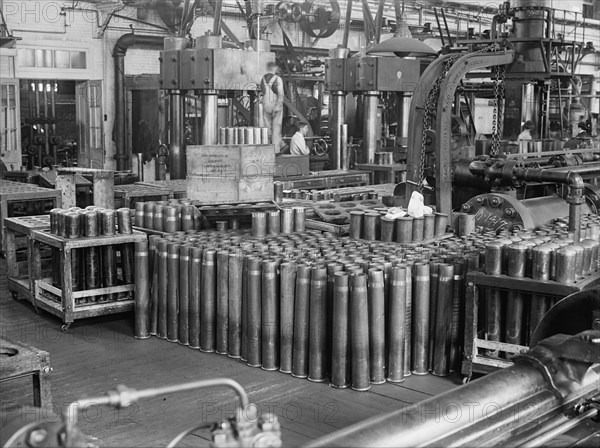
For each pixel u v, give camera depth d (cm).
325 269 482
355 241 604
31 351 377
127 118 1520
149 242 604
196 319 554
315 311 482
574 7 1981
